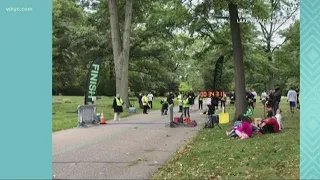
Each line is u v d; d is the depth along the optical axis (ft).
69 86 212.64
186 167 28.78
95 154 35.73
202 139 45.27
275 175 24.90
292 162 28.73
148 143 43.16
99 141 44.62
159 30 80.53
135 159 33.22
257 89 197.98
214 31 76.07
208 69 167.84
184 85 188.14
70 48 139.64
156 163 31.35
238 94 64.13
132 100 153.07
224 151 35.24
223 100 95.14
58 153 36.09
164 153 36.45
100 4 127.65
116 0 110.32
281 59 104.17
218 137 46.26
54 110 101.71
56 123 65.21
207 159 31.63
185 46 81.00
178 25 71.87
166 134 51.70
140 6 117.50
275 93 64.49
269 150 34.60
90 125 64.03
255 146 37.45
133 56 134.51
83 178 26.13
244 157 31.86
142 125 65.05
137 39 128.67
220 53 85.81
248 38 92.84
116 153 36.37
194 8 66.80
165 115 91.66
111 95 184.96
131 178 26.07
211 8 66.49
